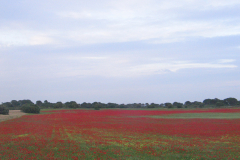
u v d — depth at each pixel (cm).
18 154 1430
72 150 1543
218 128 2983
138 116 6225
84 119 4984
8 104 12350
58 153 1476
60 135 2248
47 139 1956
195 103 15062
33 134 2316
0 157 1366
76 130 2728
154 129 2892
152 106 13475
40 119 4909
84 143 1789
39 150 1539
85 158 1375
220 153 1501
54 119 4953
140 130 2777
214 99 14688
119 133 2478
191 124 3616
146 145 1739
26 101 15112
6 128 2917
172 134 2417
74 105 12794
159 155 1458
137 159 1365
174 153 1509
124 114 7381
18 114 7088
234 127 3092
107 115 6850
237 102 13675
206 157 1412
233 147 1694
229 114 6619
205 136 2281
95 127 3141
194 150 1577
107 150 1566
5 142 1805
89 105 13925
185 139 2084
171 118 5266
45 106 13550
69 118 5356
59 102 13188
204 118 5125
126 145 1736
